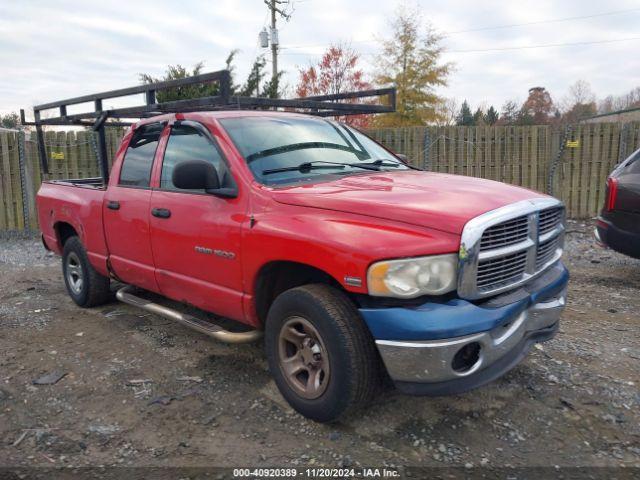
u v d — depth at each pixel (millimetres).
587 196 11133
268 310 3715
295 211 3293
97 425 3391
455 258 2824
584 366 4047
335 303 3076
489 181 3824
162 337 4836
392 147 11305
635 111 30969
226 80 3980
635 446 3064
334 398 3074
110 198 4863
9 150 10547
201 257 3898
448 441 3133
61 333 5004
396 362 2879
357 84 22641
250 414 3477
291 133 4184
